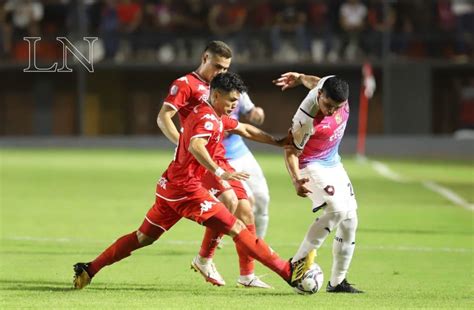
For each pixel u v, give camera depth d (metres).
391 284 31.44
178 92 29.95
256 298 27.27
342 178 28.53
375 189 66.75
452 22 119.06
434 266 35.62
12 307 25.36
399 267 35.38
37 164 86.38
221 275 33.06
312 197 28.41
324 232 28.34
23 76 118.81
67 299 26.88
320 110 27.73
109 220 49.19
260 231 35.66
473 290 30.11
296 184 27.58
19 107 119.75
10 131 120.00
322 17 117.25
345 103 28.55
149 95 120.62
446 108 120.81
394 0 119.06
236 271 34.00
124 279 31.64
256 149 107.56
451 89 120.94
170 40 117.06
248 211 30.67
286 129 121.19
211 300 26.72
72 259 36.34
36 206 55.31
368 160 94.81
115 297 27.36
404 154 104.00
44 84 119.25
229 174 26.09
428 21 118.62
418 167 86.38
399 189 66.81
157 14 117.19
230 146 34.88
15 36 115.75
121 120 120.25
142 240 28.33
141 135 120.81
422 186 69.00
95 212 52.59
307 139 27.78
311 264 27.22
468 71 119.94
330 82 27.14
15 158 93.75
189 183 27.23
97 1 116.19
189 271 33.62
